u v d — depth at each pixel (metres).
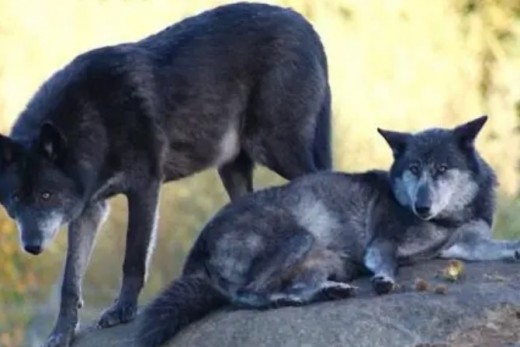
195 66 12.64
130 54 12.40
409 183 11.47
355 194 11.62
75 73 12.12
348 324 10.30
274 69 12.90
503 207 20.34
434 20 26.44
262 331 10.47
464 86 25.88
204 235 11.37
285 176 13.01
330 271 11.41
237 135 13.03
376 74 25.58
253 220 11.26
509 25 26.69
